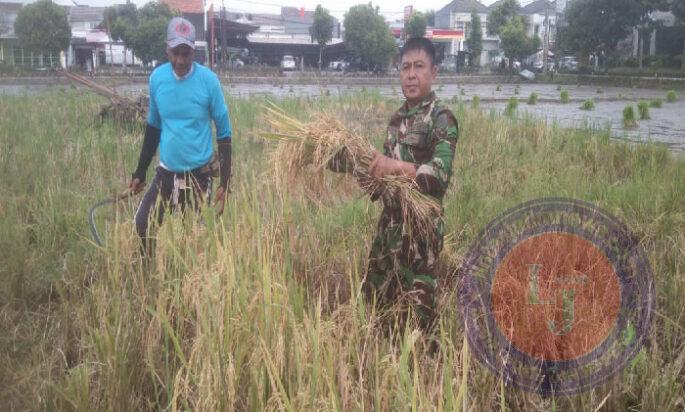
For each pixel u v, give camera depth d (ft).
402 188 10.51
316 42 235.20
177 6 212.02
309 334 8.32
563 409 9.14
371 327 9.35
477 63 263.08
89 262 13.76
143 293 10.97
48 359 10.21
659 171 24.82
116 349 9.21
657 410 9.07
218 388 8.03
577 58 233.96
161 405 9.21
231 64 206.08
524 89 154.10
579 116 70.59
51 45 156.46
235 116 38.91
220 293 9.29
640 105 66.39
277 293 9.20
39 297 13.03
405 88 10.91
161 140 14.46
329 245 13.43
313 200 11.54
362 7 196.34
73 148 27.78
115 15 180.04
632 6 186.80
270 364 7.74
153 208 13.65
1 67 151.53
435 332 10.71
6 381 9.34
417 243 10.80
